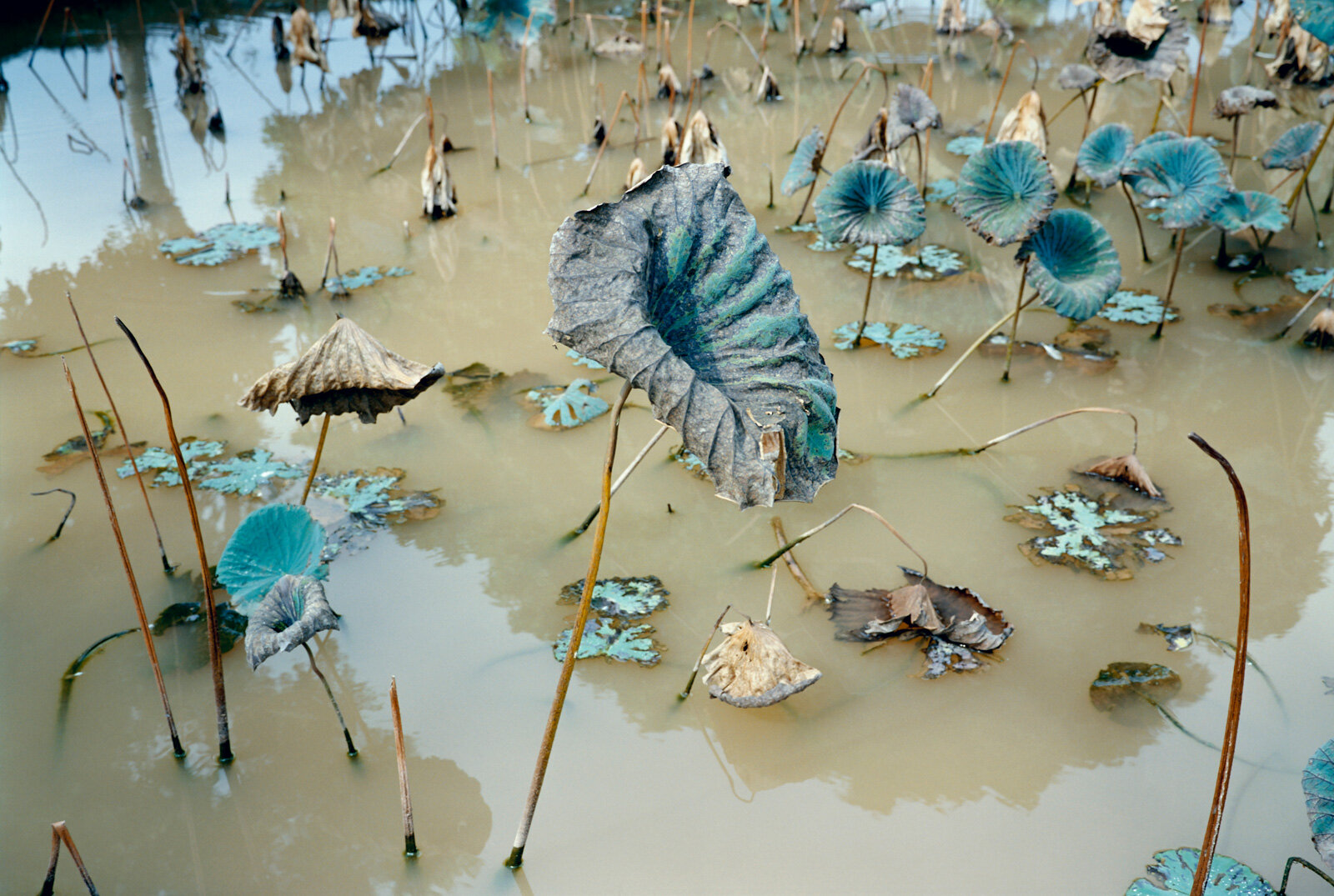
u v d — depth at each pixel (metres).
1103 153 3.34
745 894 2.03
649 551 2.52
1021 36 5.68
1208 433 2.77
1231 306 3.18
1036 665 2.30
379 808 2.13
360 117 4.68
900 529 2.56
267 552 2.18
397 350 3.06
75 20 5.97
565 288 1.82
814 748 2.20
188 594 2.43
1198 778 2.14
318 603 2.04
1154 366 2.98
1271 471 2.67
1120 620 2.37
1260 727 2.20
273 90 5.02
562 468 2.71
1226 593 2.41
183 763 2.18
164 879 2.04
